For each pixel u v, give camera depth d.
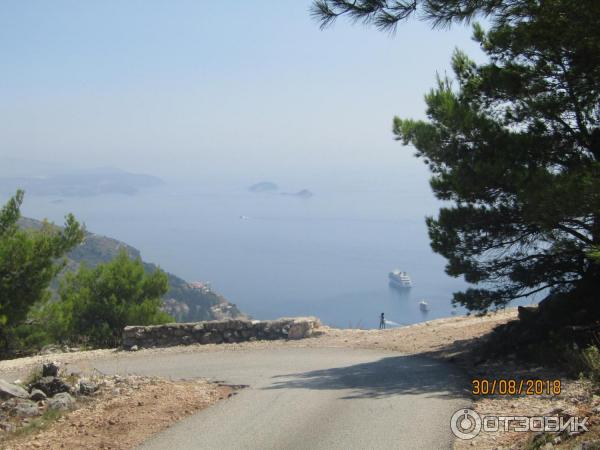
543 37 12.27
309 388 11.88
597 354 10.04
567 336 13.09
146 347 20.44
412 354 16.75
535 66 14.23
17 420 9.26
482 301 15.13
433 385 11.72
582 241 13.55
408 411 9.40
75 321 28.02
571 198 12.19
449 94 14.89
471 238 15.08
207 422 9.01
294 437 8.09
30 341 24.97
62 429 8.73
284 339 20.72
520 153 14.03
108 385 11.68
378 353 17.48
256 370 14.89
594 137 14.22
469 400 10.09
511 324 15.94
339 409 9.77
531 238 14.72
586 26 11.16
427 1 10.02
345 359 16.45
